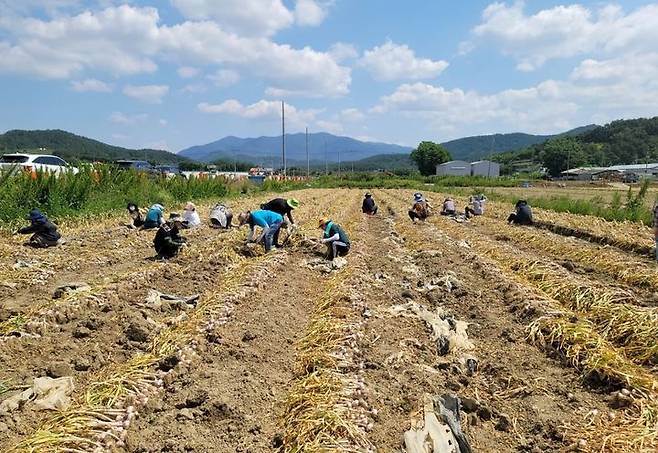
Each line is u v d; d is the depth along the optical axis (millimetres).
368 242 16141
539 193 45719
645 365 6496
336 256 12656
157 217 15867
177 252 12234
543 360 6688
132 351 6695
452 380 6152
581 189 56250
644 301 8898
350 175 81125
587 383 5984
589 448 4691
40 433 4504
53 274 10156
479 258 12219
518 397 5844
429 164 121938
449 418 5023
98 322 7309
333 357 6246
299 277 10891
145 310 7941
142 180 23953
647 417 5020
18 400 5145
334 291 8984
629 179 81562
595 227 18516
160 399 5449
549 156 119250
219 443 4738
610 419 5180
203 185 29750
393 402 5473
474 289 9875
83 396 5332
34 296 8695
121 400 5195
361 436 4645
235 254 12320
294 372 6215
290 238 14172
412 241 15945
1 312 7516
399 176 86062
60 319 7371
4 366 6020
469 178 72188
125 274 9805
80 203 17891
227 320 7516
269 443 4785
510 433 5191
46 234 12703
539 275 10648
